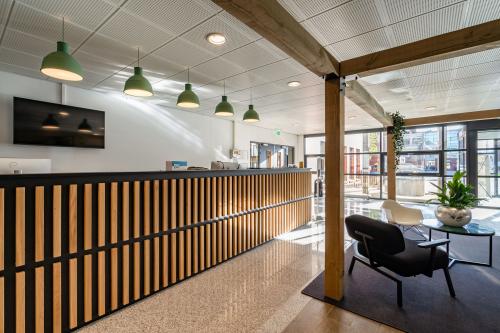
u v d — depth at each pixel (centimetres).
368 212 707
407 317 232
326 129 276
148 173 275
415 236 484
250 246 425
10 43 307
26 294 197
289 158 1123
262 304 259
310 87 476
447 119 634
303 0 223
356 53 319
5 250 188
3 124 404
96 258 236
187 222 317
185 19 256
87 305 228
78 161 488
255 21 181
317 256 395
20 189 192
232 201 389
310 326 223
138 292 265
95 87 484
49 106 440
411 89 471
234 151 823
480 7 230
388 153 662
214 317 238
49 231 209
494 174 739
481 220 605
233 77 422
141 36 289
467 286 288
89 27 271
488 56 332
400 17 247
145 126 596
